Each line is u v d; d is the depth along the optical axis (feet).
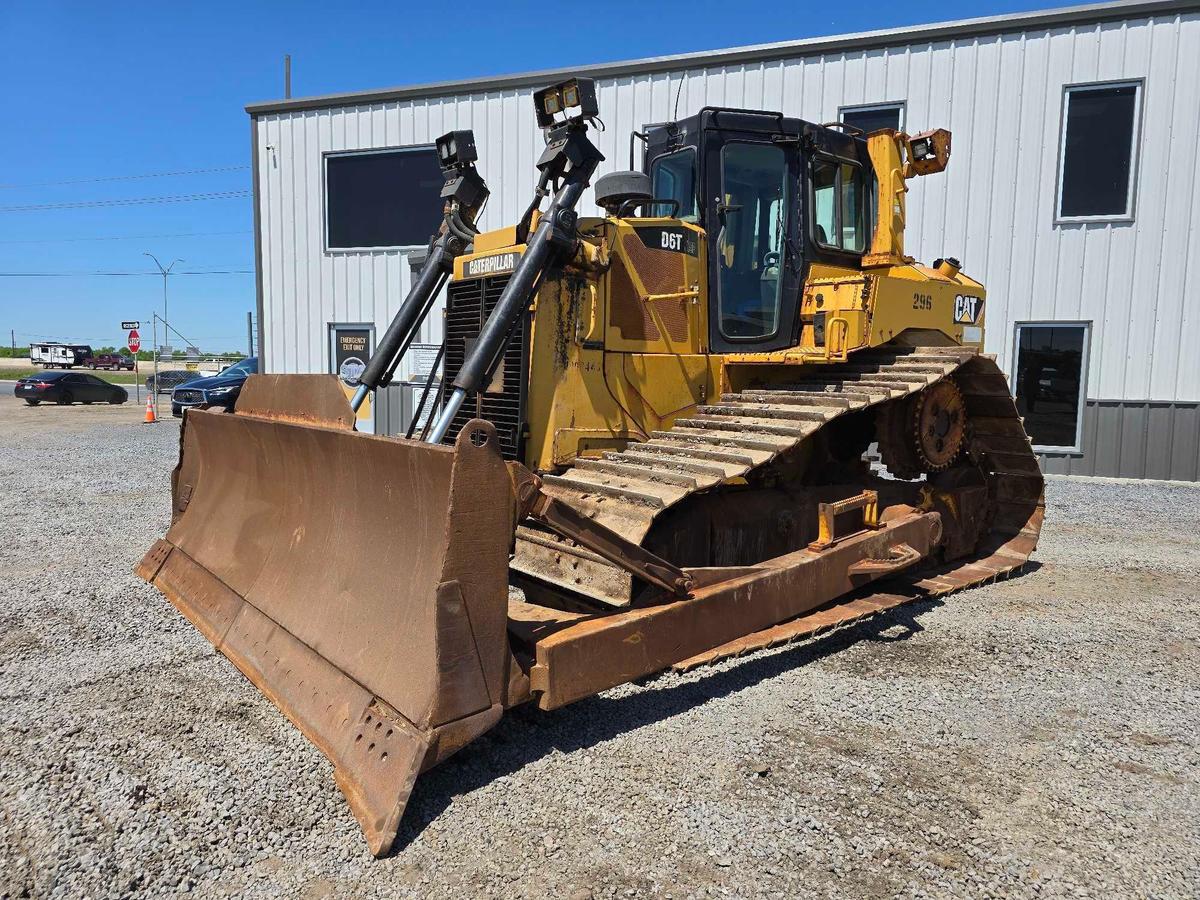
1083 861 8.63
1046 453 37.24
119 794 9.71
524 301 13.73
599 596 12.65
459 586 9.25
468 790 9.93
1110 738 11.48
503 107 42.78
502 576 9.63
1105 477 36.37
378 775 9.07
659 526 14.29
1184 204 34.42
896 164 19.03
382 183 45.52
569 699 10.37
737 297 17.34
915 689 13.16
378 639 10.42
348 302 46.44
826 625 14.87
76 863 8.41
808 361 16.03
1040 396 37.27
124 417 68.39
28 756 10.61
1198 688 13.30
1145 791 10.07
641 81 40.65
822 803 9.70
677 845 8.84
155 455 41.70
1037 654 14.83
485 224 43.70
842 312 16.21
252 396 15.62
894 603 16.56
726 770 10.44
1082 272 35.96
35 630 15.31
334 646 11.05
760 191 17.51
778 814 9.45
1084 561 22.02
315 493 12.85
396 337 16.65
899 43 37.14
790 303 17.57
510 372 14.70
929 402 18.79
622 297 15.56
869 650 15.02
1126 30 34.45
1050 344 36.96
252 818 9.27
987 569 20.06
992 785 10.16
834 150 18.19
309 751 10.84
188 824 9.13
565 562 13.30
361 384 16.49
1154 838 9.07
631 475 13.34
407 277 45.19
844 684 13.35
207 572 15.17
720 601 12.55
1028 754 10.98
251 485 15.05
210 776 10.16
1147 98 34.40
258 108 46.50
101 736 11.16
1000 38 35.96
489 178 43.29
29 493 30.27
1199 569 21.18
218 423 15.65
